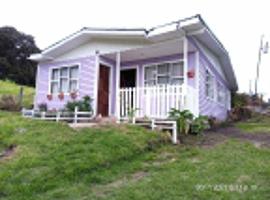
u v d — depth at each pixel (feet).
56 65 35.45
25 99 46.32
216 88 38.88
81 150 14.82
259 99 75.10
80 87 32.35
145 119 22.16
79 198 9.83
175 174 12.12
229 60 37.70
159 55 30.12
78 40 32.12
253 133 25.73
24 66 86.43
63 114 26.55
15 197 10.03
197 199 9.43
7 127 20.33
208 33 24.98
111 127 20.06
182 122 21.36
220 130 28.48
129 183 11.25
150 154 15.72
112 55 31.27
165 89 25.17
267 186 10.46
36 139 16.99
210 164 13.55
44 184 11.05
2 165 13.01
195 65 27.07
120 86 33.50
